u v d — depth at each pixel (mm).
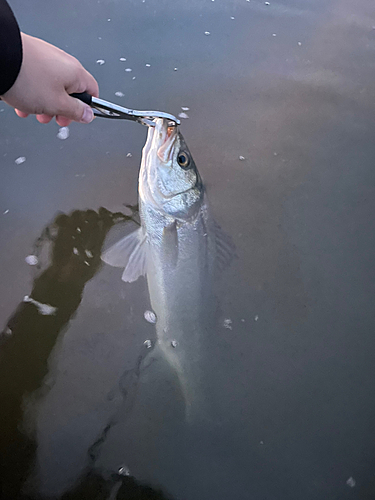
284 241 862
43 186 861
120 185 877
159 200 741
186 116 1014
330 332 770
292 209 906
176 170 747
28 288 748
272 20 1292
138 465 645
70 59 545
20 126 949
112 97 1008
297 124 1041
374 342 766
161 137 732
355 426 693
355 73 1172
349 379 730
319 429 691
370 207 919
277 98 1086
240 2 1331
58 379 683
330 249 859
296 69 1160
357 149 1011
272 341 755
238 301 787
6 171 874
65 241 798
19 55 476
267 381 725
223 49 1176
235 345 747
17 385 671
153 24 1207
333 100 1101
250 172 948
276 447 674
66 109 540
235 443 674
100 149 929
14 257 773
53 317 728
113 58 1097
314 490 652
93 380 688
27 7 1175
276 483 651
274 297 797
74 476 625
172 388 701
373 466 668
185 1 1287
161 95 1038
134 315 744
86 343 714
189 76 1093
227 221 875
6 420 645
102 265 779
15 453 627
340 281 823
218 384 718
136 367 705
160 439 665
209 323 754
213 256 782
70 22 1163
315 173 962
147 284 772
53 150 917
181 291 739
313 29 1286
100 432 657
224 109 1043
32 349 700
